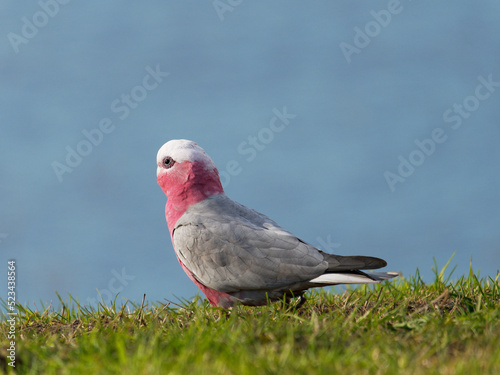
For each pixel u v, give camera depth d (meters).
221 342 5.75
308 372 5.07
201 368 5.04
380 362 5.28
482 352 5.38
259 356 5.37
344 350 5.68
